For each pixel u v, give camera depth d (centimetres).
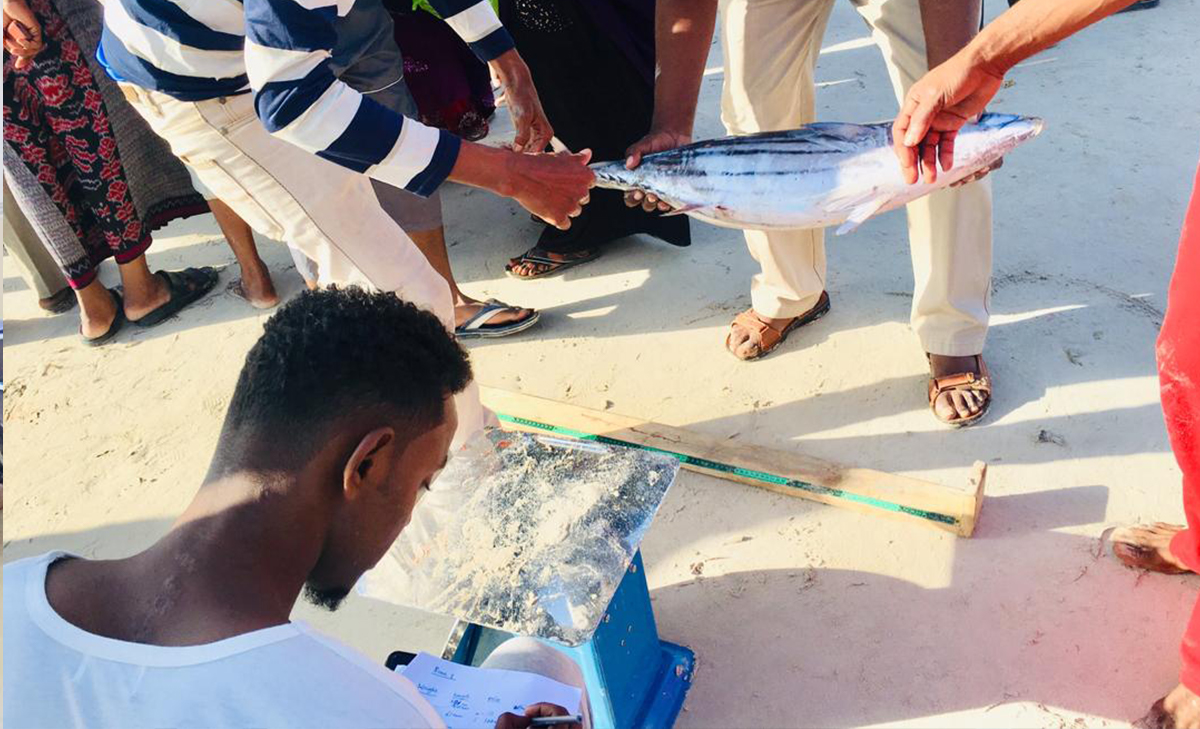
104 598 107
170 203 379
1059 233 349
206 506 112
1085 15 168
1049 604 229
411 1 374
